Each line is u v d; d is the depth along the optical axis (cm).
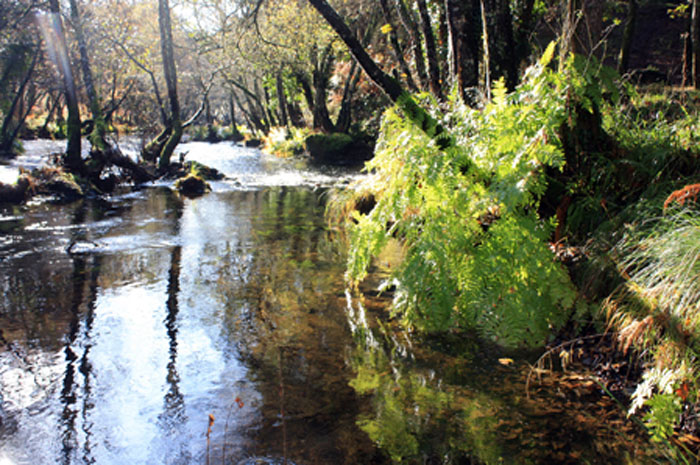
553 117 410
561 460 277
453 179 422
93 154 1481
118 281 603
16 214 1052
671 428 278
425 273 438
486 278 416
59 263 683
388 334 443
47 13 1769
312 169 2036
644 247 383
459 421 315
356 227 526
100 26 2105
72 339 444
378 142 517
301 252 723
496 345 417
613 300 383
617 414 317
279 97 3378
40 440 304
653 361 335
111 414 330
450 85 782
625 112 559
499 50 734
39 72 2675
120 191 1416
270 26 1841
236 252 729
